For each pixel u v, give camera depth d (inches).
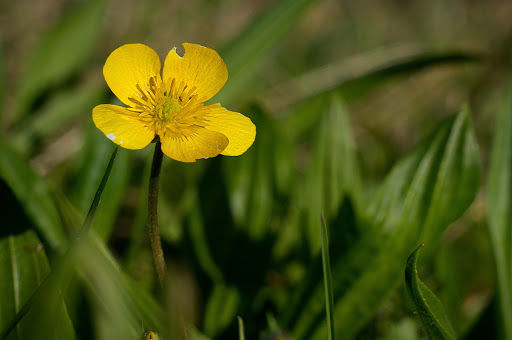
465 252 12.6
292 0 13.6
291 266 11.8
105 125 8.8
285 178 11.7
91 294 9.4
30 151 12.6
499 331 10.1
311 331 10.3
